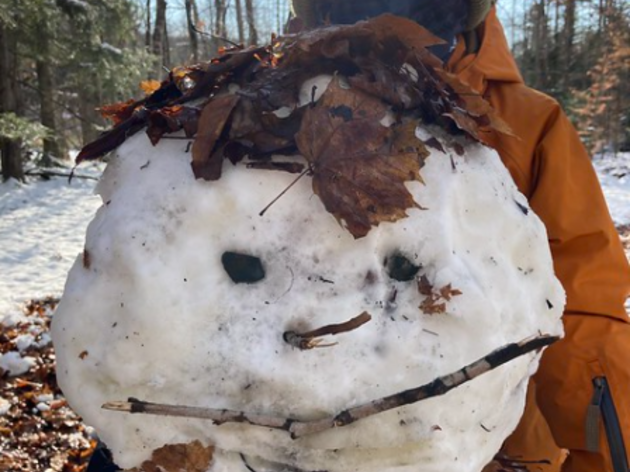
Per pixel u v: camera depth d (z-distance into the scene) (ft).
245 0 50.37
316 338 2.86
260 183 3.00
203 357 2.89
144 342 2.91
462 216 3.24
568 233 4.57
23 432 12.98
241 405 2.88
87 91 44.45
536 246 3.52
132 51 41.63
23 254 26.30
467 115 3.50
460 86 3.58
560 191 4.56
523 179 4.63
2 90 36.35
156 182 3.11
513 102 4.70
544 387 4.63
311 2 4.87
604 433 4.42
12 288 22.03
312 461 3.01
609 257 4.55
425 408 2.97
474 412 3.12
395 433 2.96
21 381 14.89
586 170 4.67
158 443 3.04
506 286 3.26
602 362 4.41
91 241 3.18
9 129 30.22
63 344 3.12
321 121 2.95
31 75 47.03
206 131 3.02
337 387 2.86
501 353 2.97
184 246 2.97
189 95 3.48
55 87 46.70
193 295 2.92
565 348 4.50
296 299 2.92
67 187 38.14
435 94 3.43
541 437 4.80
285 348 2.88
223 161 3.06
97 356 3.02
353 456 3.01
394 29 3.24
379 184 2.94
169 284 2.92
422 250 3.08
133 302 2.94
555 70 70.38
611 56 61.98
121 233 3.01
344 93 3.02
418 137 3.23
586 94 62.90
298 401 2.86
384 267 3.09
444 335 3.01
